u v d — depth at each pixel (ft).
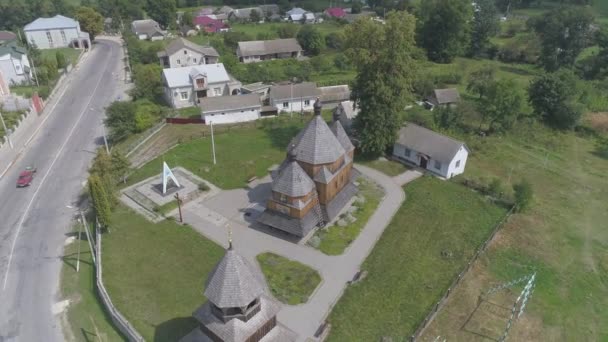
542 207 209.46
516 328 142.82
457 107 295.07
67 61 405.59
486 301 152.66
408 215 197.77
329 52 483.92
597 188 229.04
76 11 527.40
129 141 265.95
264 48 452.35
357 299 151.74
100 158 205.36
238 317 110.52
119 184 217.15
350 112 291.17
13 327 142.31
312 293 153.89
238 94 330.34
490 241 181.88
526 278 163.84
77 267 166.40
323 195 181.37
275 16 638.12
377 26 244.42
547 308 151.74
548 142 279.90
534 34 481.46
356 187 206.39
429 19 476.54
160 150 252.01
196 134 271.69
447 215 198.29
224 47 455.63
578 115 291.99
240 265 107.96
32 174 228.43
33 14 560.61
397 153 247.29
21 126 278.26
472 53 506.48
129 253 171.01
